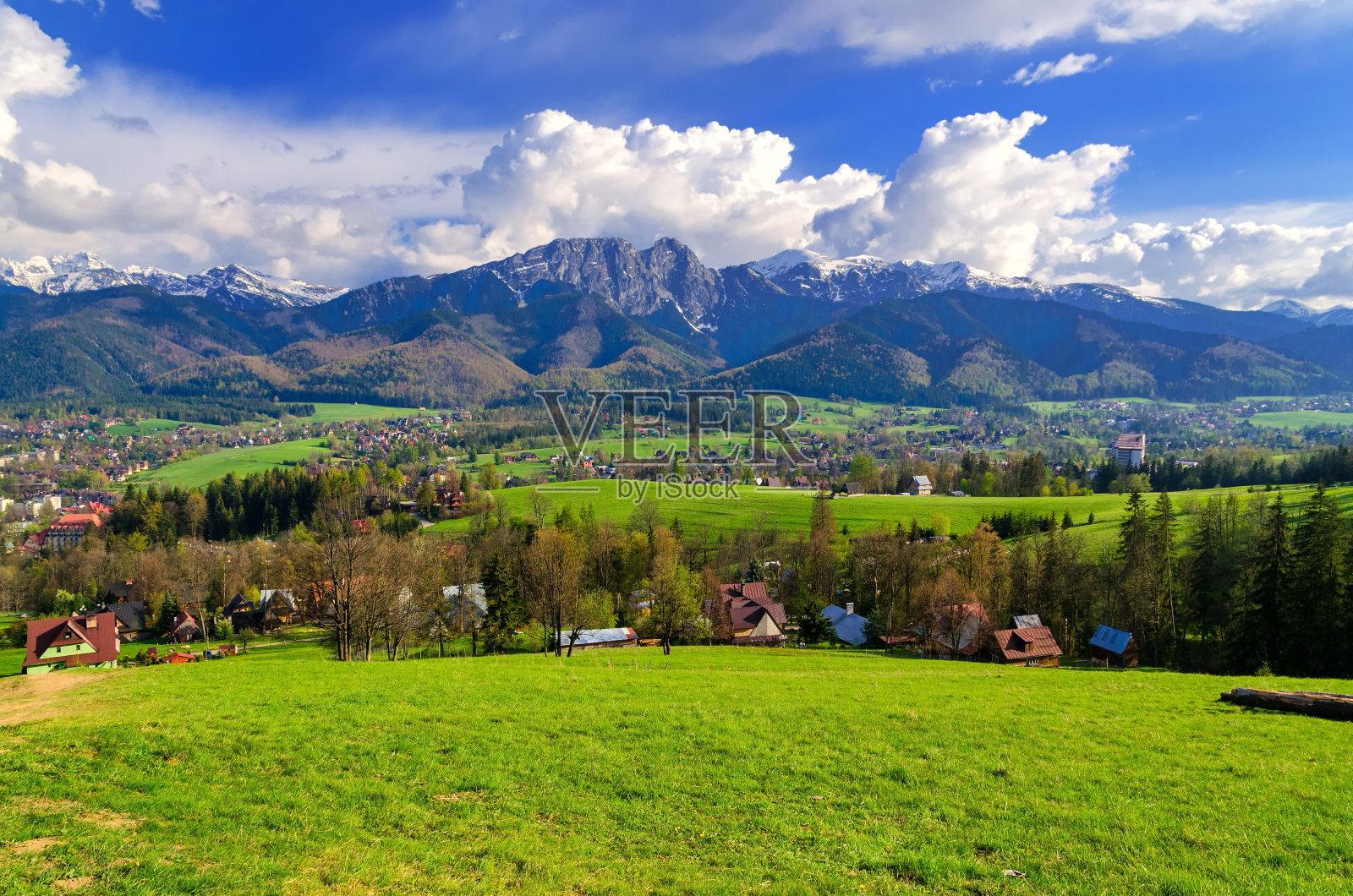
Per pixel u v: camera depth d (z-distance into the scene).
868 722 25.39
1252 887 13.52
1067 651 76.81
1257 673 55.06
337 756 20.44
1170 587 73.94
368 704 26.06
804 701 28.84
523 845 15.28
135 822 15.55
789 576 113.19
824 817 17.11
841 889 13.57
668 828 16.44
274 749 20.72
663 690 30.88
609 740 22.73
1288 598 60.19
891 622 87.75
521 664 44.53
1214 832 16.17
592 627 82.38
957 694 31.48
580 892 13.51
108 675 34.66
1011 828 16.36
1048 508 153.12
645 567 112.31
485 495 179.75
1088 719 26.19
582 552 105.81
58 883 12.54
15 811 15.43
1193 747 22.75
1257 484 183.62
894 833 16.09
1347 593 58.56
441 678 33.66
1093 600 82.75
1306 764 21.03
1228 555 81.94
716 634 84.19
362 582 55.81
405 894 13.15
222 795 17.23
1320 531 61.25
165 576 123.75
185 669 38.50
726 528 149.75
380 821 16.36
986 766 20.73
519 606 73.38
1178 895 13.27
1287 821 16.78
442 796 18.00
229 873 13.38
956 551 106.12
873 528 142.88
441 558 103.69
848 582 111.75
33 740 20.34
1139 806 17.70
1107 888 13.59
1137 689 34.09
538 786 18.75
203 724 22.55
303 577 72.50
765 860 14.85
